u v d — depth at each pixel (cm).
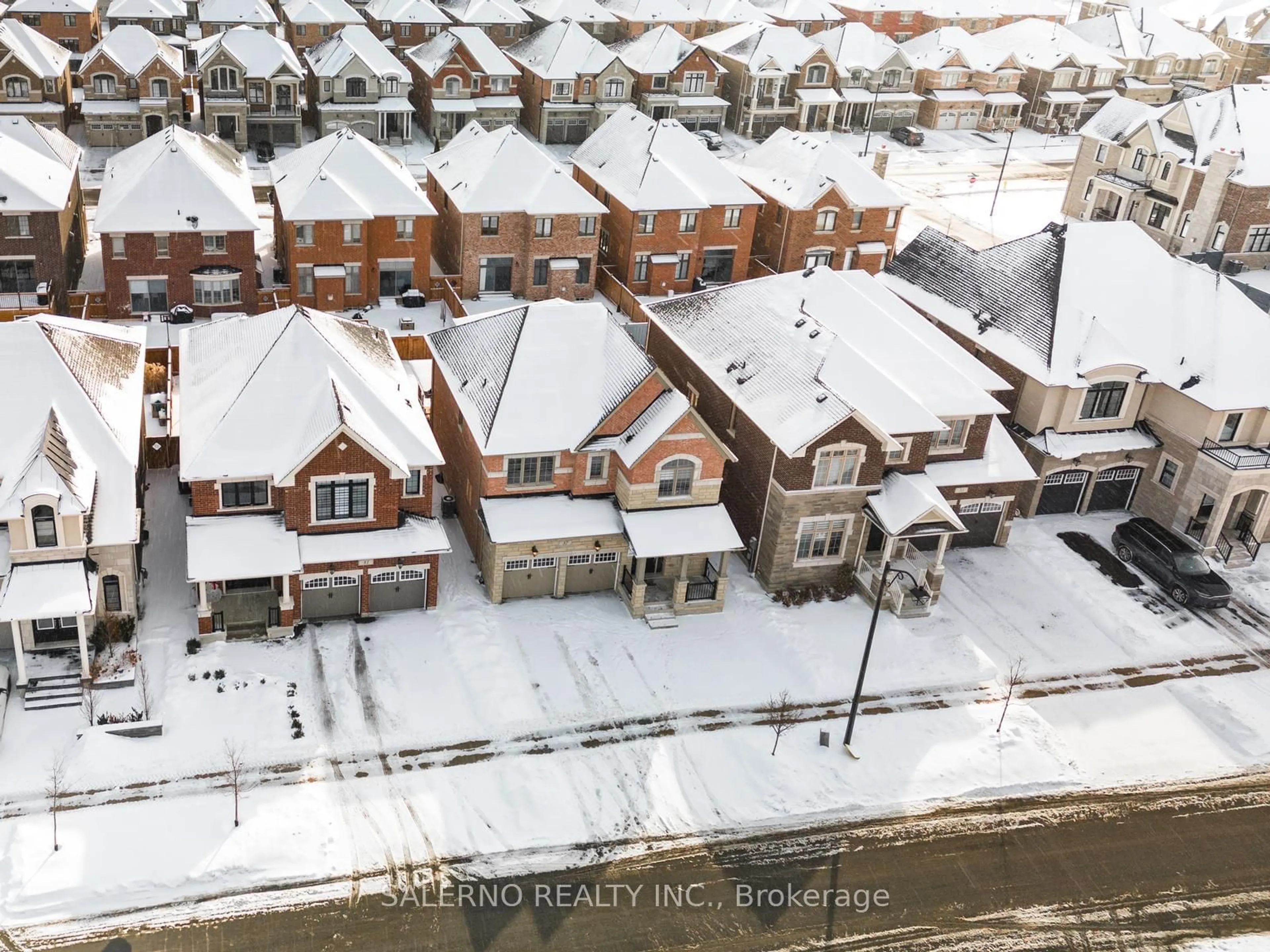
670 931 3666
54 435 4341
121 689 4322
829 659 4938
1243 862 4191
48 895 3528
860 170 8594
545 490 5056
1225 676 5162
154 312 7169
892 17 15838
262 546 4581
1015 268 6506
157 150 7194
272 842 3784
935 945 3725
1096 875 4066
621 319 8075
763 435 5231
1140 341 6116
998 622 5341
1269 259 9269
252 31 10481
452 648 4716
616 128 8888
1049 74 14138
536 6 14200
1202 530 6031
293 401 4734
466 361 5466
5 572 4212
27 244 6819
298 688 4428
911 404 5269
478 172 7875
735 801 4197
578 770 4234
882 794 4306
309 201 7225
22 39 9994
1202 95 10125
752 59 12512
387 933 3553
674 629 5034
